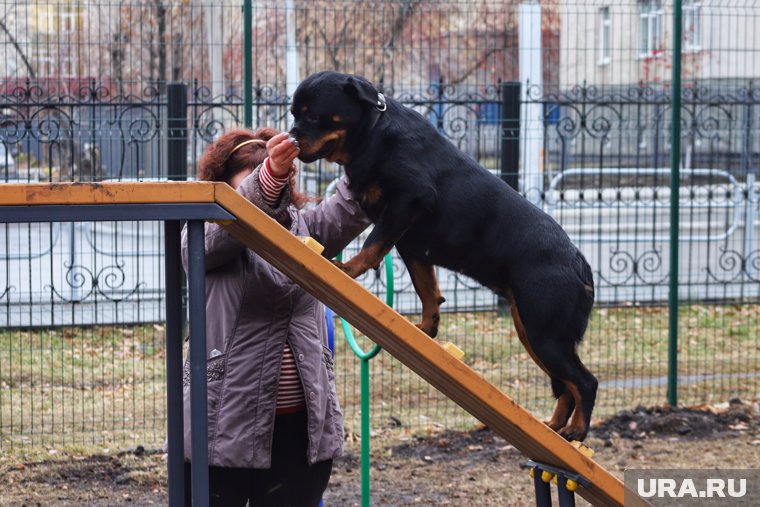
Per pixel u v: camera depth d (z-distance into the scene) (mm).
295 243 2689
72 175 8508
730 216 15070
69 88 9141
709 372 8422
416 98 10039
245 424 3260
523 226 3193
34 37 9617
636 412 7199
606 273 12281
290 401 3354
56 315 9156
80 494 5617
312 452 3312
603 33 11148
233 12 10219
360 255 2998
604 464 6160
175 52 9828
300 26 10266
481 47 11867
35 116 8227
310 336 3410
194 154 8219
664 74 12625
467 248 3182
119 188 2605
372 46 9820
